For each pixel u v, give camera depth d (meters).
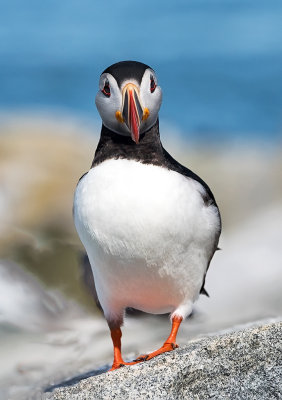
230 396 6.90
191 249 8.21
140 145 8.21
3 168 22.25
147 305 8.70
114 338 8.72
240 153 25.98
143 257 7.98
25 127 26.89
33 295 13.11
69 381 9.91
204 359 7.22
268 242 18.44
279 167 22.84
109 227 7.89
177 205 7.92
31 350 11.76
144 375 7.36
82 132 27.47
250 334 7.22
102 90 8.32
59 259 13.64
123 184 7.91
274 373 6.89
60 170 22.61
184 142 29.52
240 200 21.94
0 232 17.09
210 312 13.66
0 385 10.49
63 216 19.53
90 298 13.04
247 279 16.00
